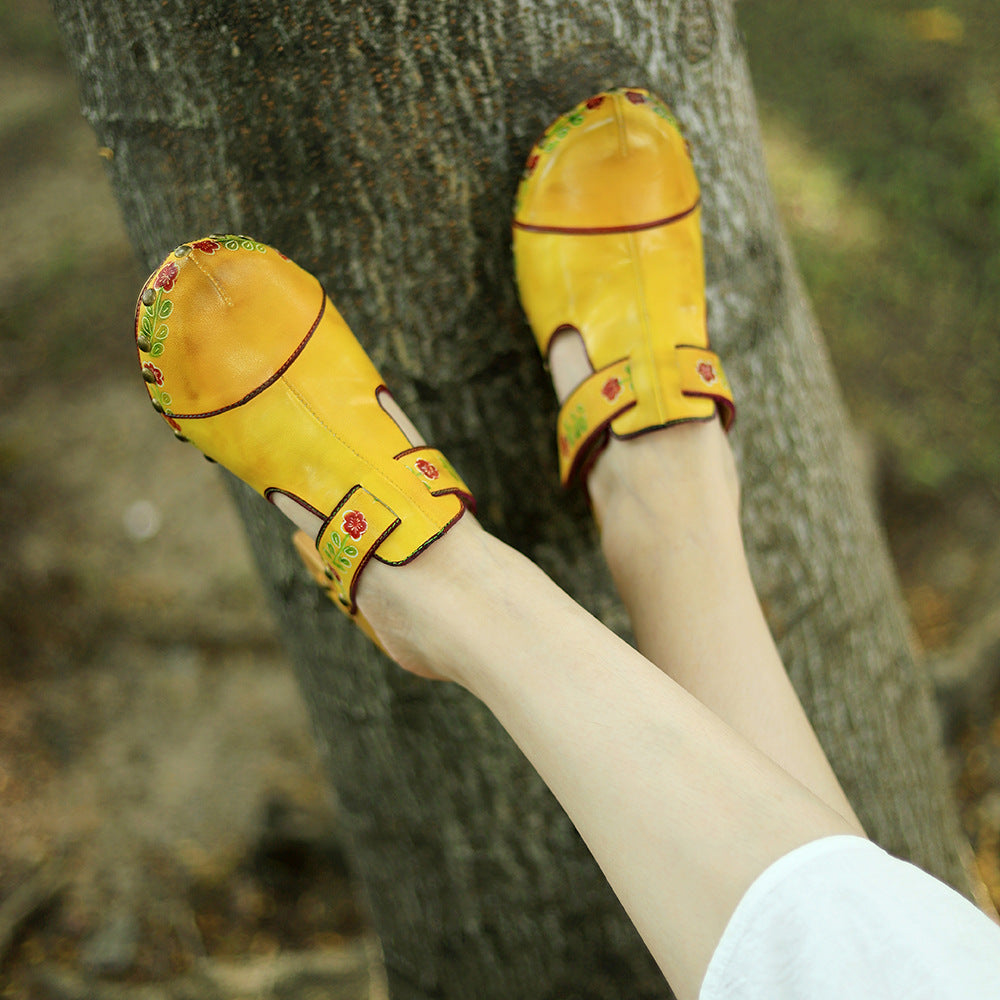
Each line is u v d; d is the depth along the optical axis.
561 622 1.00
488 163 1.10
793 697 1.07
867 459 2.22
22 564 2.02
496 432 1.14
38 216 2.81
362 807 1.24
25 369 2.43
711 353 1.13
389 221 1.09
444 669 1.04
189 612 2.00
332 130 1.07
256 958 1.57
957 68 2.98
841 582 1.22
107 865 1.68
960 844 1.37
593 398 1.12
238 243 1.08
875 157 2.82
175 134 1.08
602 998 1.24
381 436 1.08
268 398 1.08
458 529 1.05
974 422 2.36
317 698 1.22
